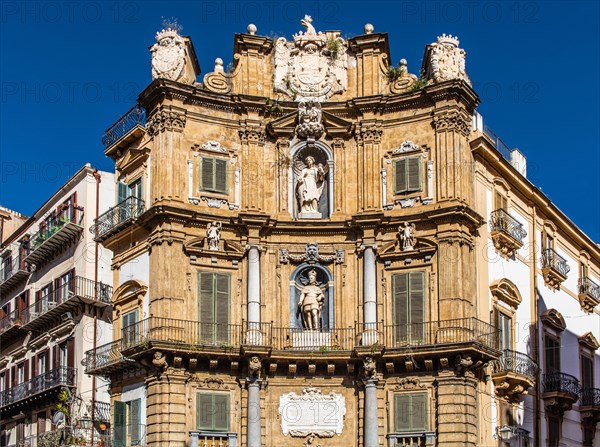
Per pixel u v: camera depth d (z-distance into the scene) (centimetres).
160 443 4247
